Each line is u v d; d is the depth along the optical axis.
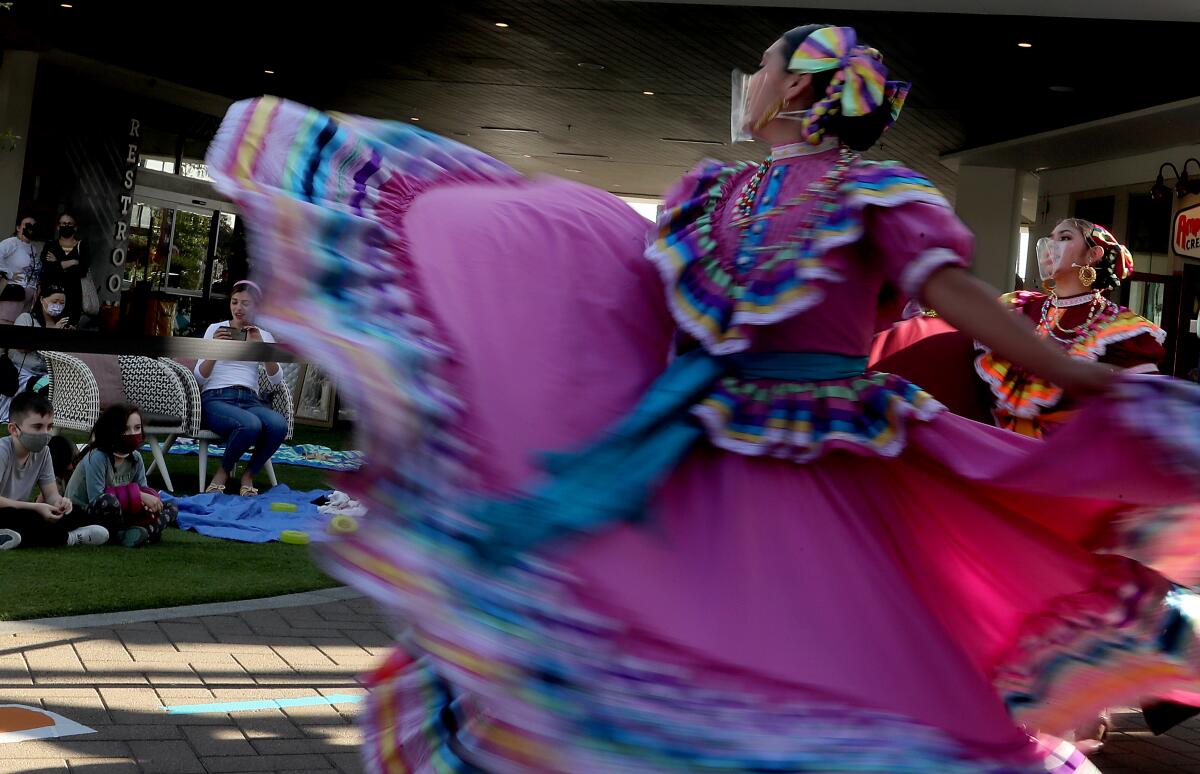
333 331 2.20
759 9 11.30
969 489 2.37
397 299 2.26
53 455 7.33
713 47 13.23
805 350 2.30
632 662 1.95
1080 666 2.48
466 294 2.33
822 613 2.08
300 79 18.45
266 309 2.29
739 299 2.31
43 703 3.89
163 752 3.54
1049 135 16.16
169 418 8.75
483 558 2.00
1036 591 2.44
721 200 2.49
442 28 13.81
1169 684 2.48
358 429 2.11
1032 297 5.05
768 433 2.24
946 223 2.19
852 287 2.32
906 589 2.18
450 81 17.17
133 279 20.19
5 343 4.48
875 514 2.29
